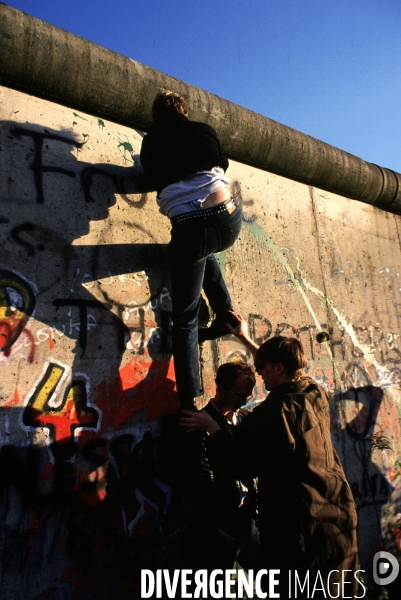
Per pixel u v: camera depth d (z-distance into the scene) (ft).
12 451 6.73
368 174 13.07
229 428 7.88
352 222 12.98
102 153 8.43
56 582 6.86
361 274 12.83
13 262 7.12
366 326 12.62
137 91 8.64
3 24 7.18
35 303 7.24
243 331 8.50
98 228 8.12
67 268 7.66
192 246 7.30
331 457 6.89
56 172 7.79
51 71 7.67
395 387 13.03
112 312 8.05
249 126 10.25
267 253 10.63
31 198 7.45
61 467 7.13
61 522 7.00
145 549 7.77
